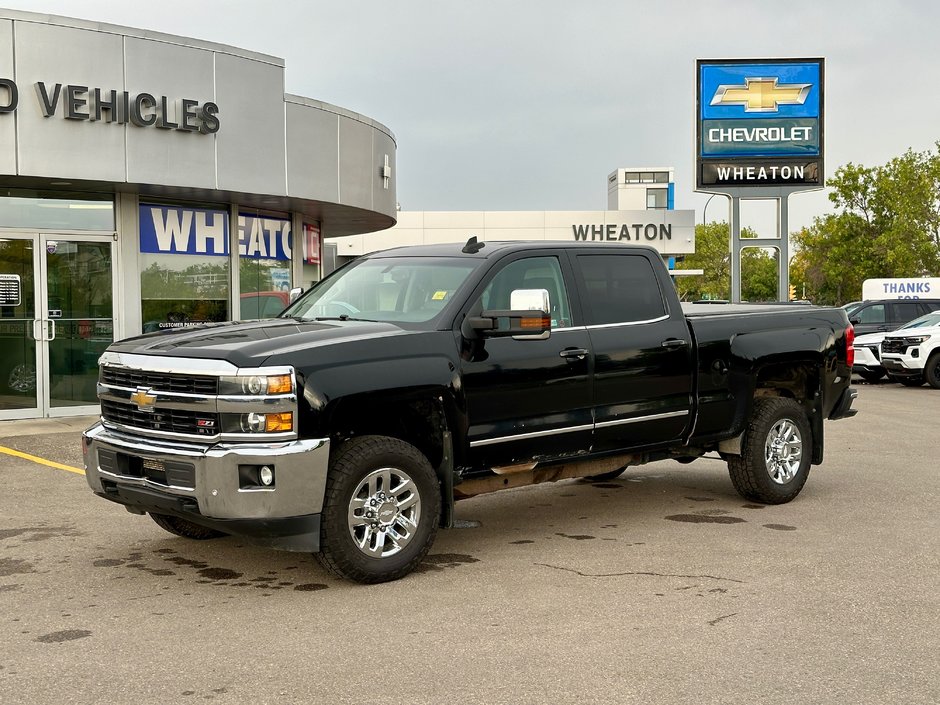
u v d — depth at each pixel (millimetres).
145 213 14258
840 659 4406
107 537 6844
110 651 4535
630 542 6746
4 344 13156
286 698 3969
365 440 5664
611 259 7113
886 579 5742
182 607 5242
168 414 5535
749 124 29797
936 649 4543
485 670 4277
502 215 51906
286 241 16734
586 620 4992
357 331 5809
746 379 7664
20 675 4223
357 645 4617
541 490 8844
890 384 22453
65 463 9844
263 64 14297
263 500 5215
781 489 7934
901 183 47438
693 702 3920
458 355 6004
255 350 5363
